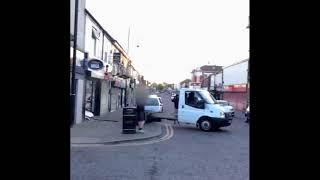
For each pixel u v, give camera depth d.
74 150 13.78
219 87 72.62
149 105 27.22
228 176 9.97
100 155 12.81
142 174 9.91
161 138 18.64
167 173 10.17
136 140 17.14
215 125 23.23
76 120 23.69
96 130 20.19
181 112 24.00
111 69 37.06
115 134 18.69
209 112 23.31
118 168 10.62
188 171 10.53
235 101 59.25
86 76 26.58
